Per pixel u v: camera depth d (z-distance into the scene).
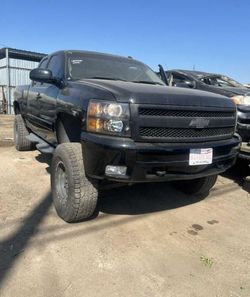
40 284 3.05
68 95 4.48
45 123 5.53
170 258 3.57
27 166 6.77
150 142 3.74
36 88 6.23
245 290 3.11
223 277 3.29
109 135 3.68
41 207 4.69
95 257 3.53
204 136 4.17
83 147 3.85
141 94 3.74
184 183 5.45
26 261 3.40
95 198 4.06
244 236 4.15
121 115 3.64
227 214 4.80
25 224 4.17
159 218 4.54
